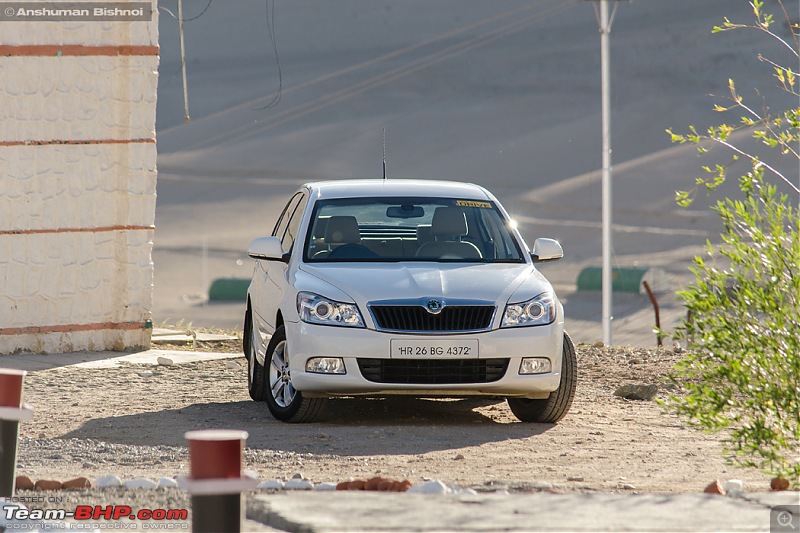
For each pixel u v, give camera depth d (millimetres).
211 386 47438
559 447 34656
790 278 28703
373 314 36562
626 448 34719
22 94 54219
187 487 15281
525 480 28922
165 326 68188
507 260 40250
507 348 36781
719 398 29641
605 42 109375
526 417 39469
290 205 46031
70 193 55375
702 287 29469
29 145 54406
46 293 55031
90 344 56219
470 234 40844
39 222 54812
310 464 31234
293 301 37594
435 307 36531
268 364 39281
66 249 55406
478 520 19781
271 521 20219
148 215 56781
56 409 41188
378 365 36469
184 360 54438
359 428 37156
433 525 19391
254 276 45344
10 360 52906
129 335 56688
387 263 39219
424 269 38500
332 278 37688
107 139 55906
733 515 20406
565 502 21375
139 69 56094
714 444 35594
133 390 46031
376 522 19562
